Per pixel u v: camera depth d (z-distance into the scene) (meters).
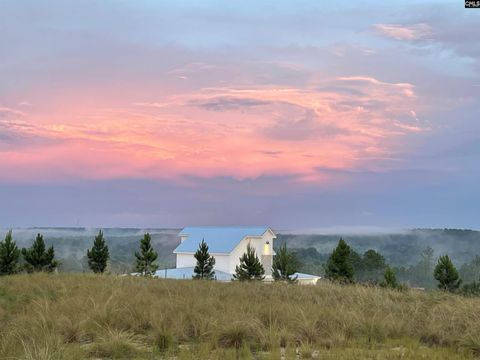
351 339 10.59
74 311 12.05
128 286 17.20
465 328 11.31
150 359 8.86
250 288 18.41
